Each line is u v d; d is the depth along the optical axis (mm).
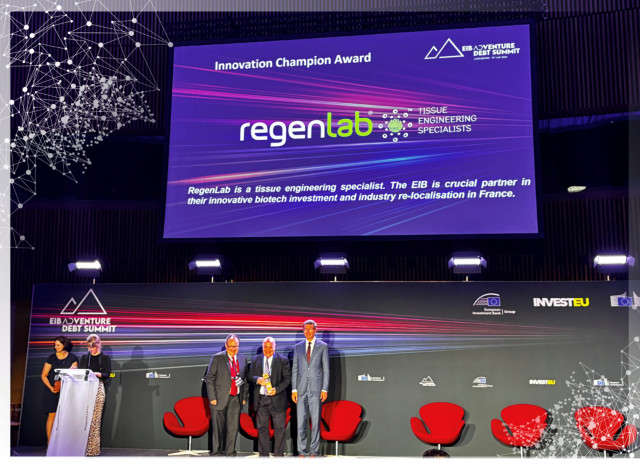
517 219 7816
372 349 7551
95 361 7738
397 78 8297
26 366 7957
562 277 9852
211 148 8508
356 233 8086
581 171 10031
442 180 8023
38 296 8086
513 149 7938
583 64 9281
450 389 7371
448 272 10055
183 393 7703
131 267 10484
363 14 9719
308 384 7043
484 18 9477
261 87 8555
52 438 6656
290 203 8273
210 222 8359
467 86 8141
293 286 7758
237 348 7227
